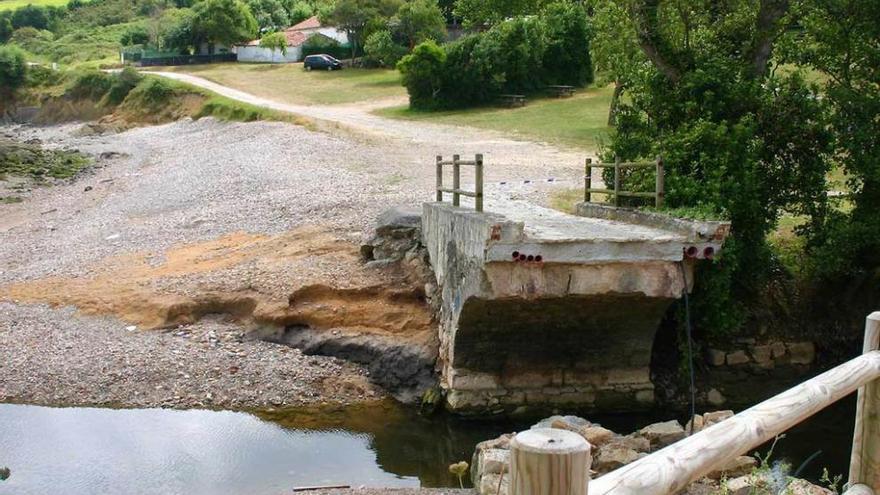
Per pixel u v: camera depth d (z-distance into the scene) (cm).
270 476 1190
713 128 1568
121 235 2516
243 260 2058
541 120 4272
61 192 3500
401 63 4919
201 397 1529
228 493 1122
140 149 4522
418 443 1344
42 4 12338
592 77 5325
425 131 4062
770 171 1670
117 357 1662
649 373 1475
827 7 1725
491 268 1228
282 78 6725
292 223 2345
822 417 1396
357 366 1645
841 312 1670
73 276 2127
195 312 1834
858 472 551
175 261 2147
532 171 2886
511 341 1409
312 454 1288
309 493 1090
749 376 1580
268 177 3044
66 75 7581
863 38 1742
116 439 1338
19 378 1586
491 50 4878
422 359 1577
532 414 1430
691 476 333
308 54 7575
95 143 5041
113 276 2083
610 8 2117
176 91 6175
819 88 1770
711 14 1797
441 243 1553
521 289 1238
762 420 399
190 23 8231
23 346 1722
